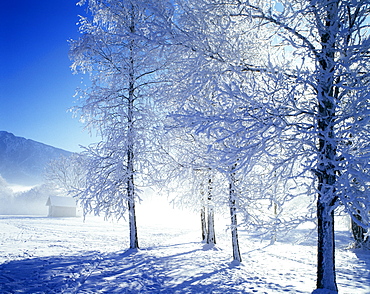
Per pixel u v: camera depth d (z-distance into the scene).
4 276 6.32
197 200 10.26
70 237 15.82
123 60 10.53
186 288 6.34
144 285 6.45
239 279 7.18
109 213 10.45
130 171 10.44
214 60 5.56
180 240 16.70
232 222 9.01
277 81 4.88
